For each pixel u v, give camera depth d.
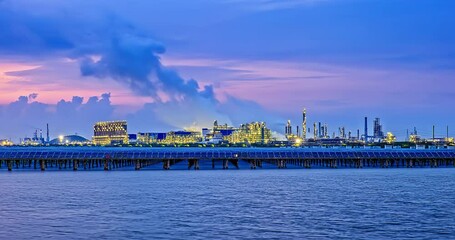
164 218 88.19
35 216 90.44
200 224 82.62
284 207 101.19
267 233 75.81
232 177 180.00
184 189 136.25
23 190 133.88
